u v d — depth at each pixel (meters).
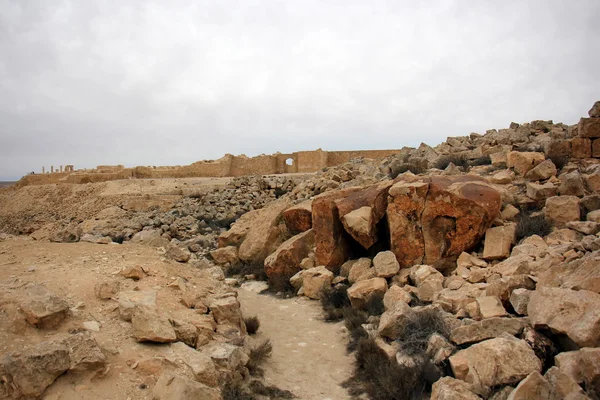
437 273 10.52
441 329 7.74
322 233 13.70
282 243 16.17
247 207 27.69
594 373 5.00
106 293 7.53
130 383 5.80
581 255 8.16
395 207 12.03
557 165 15.21
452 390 5.66
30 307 6.16
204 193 33.72
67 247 10.65
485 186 11.55
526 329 6.57
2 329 5.95
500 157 16.91
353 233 12.73
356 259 13.70
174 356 6.44
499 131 22.31
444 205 11.39
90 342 5.87
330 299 11.87
